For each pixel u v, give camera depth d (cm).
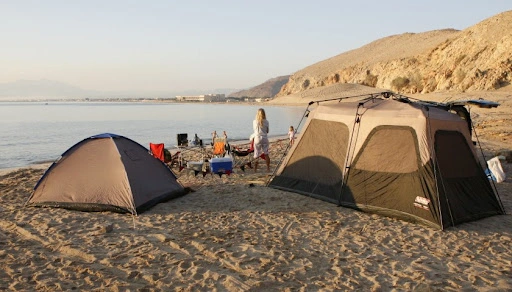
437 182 748
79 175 885
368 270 559
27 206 882
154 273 548
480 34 7294
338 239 680
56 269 563
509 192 1006
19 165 1877
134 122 5366
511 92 4931
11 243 664
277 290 500
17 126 4588
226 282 520
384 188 812
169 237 684
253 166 1400
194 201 923
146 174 914
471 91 5634
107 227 713
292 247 645
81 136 3409
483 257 606
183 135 1531
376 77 12262
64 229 727
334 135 923
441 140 792
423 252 625
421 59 9869
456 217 745
